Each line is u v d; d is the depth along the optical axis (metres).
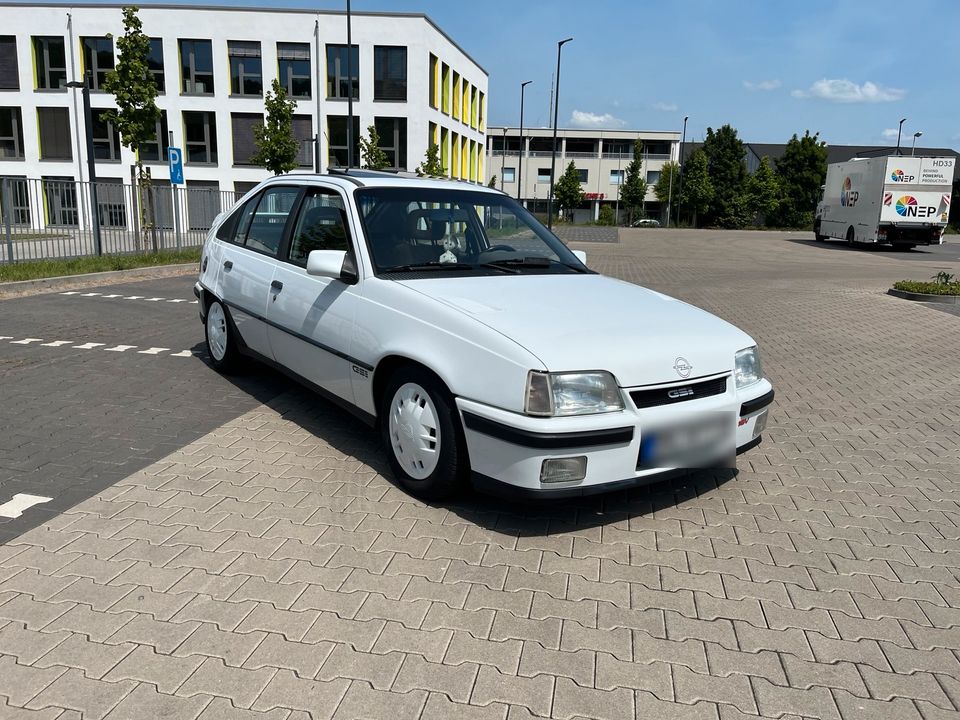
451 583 3.19
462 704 2.44
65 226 15.05
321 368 4.71
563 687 2.54
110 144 35.12
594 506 4.06
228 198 21.16
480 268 4.64
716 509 4.10
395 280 4.23
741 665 2.71
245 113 35.69
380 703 2.42
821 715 2.46
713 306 12.66
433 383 3.79
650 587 3.23
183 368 6.71
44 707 2.35
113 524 3.61
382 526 3.69
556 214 81.62
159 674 2.53
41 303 10.32
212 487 4.09
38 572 3.15
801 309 12.39
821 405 6.36
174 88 35.03
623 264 22.67
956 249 35.06
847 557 3.58
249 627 2.81
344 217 4.68
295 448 4.75
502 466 3.47
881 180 29.73
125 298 11.12
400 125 36.50
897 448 5.25
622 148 83.25
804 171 69.69
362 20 35.19
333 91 35.94
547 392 3.36
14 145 35.16
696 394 3.74
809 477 4.64
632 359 3.55
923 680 2.66
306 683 2.51
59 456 4.47
